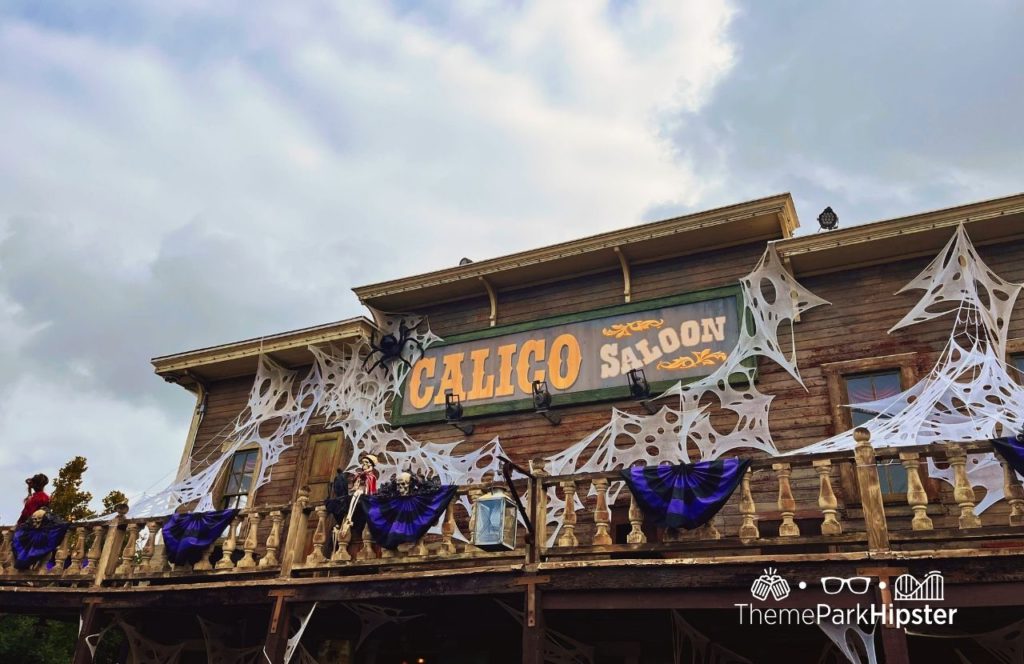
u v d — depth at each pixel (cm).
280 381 1584
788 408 1082
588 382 1227
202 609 1178
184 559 1088
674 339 1194
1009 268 1047
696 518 779
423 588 896
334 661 1215
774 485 1036
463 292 1437
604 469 1149
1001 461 701
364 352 1499
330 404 1478
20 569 1220
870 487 721
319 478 1417
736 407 1110
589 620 1067
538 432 1243
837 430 1034
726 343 1154
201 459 1582
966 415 956
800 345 1118
